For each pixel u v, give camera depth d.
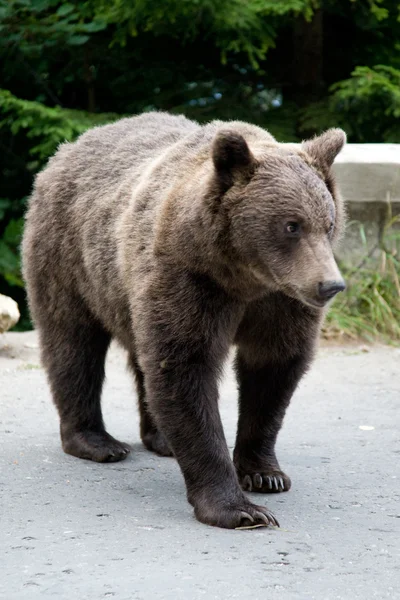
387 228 16.95
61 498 8.89
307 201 7.81
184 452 8.34
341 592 6.68
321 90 23.17
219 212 8.02
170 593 6.62
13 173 23.45
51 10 22.28
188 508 8.67
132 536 7.82
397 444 10.83
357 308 17.03
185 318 8.30
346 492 9.15
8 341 16.23
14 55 22.20
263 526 8.05
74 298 10.53
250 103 22.81
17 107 20.19
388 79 20.77
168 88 22.84
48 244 10.70
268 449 9.41
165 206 8.53
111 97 23.78
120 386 13.90
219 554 7.39
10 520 8.22
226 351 8.61
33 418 11.98
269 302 8.66
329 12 22.75
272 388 9.23
